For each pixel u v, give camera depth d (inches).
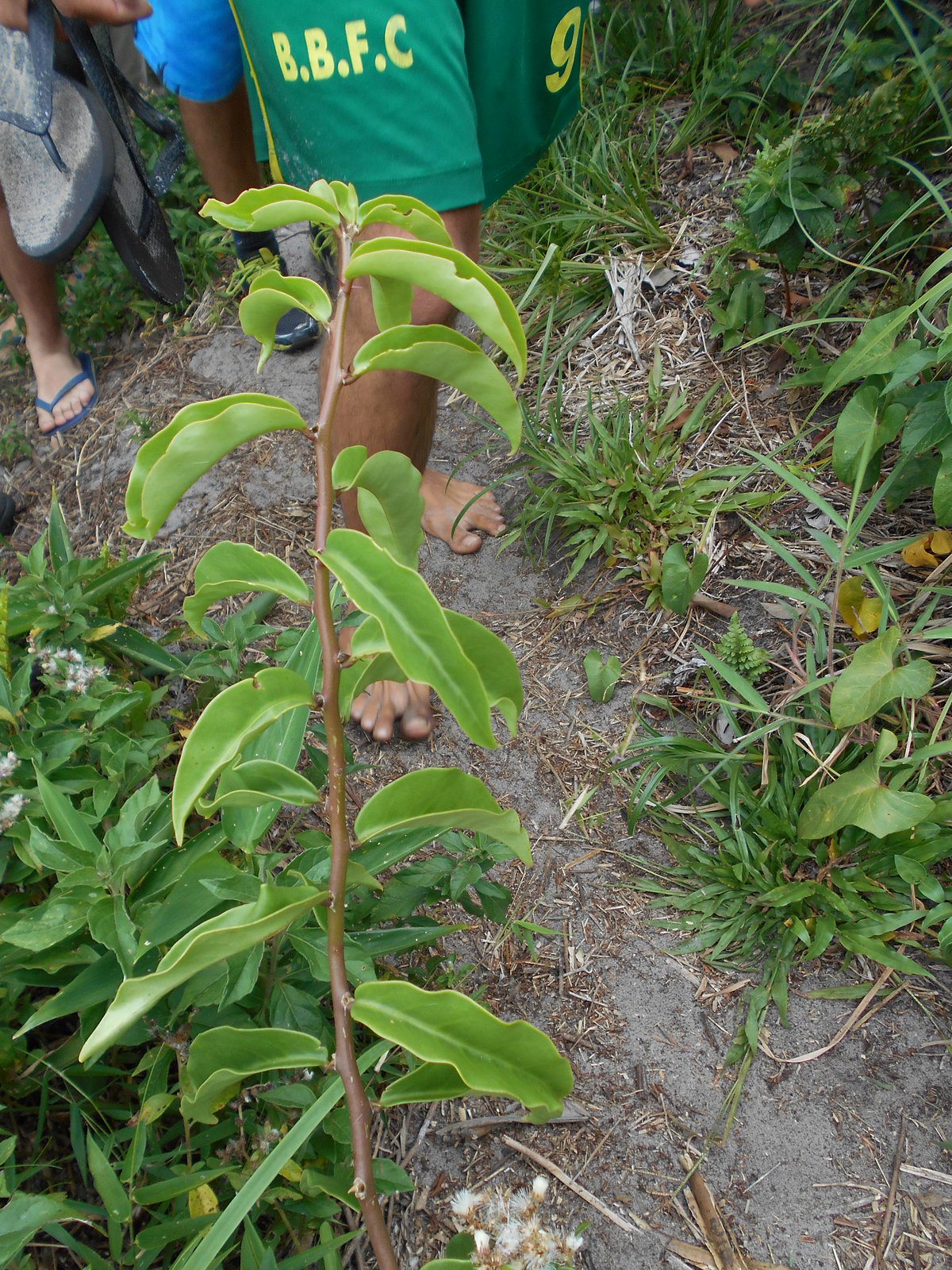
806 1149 54.1
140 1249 47.1
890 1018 57.8
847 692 56.9
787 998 59.3
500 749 75.2
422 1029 28.6
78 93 83.4
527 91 69.6
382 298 29.8
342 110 54.4
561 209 104.6
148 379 115.5
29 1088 51.5
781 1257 50.8
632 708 74.0
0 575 99.3
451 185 56.3
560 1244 33.3
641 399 91.2
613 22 119.6
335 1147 47.8
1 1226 35.8
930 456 65.7
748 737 62.5
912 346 60.9
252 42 55.9
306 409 104.7
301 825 69.9
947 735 63.1
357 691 30.9
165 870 46.6
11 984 50.6
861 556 62.6
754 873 62.4
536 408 92.8
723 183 103.7
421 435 66.4
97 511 103.5
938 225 83.3
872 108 79.9
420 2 50.9
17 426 117.8
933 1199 51.5
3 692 60.2
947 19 92.8
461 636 30.5
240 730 27.7
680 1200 53.3
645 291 98.8
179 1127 50.5
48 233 89.8
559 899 66.6
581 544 84.8
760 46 109.8
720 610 76.2
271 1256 40.9
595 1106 57.2
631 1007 61.1
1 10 75.3
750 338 89.0
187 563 93.8
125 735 62.4
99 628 70.9
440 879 55.6
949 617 67.0
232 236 111.7
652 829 68.7
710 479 81.4
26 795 55.3
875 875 60.9
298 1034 31.1
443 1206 54.0
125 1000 26.5
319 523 27.9
